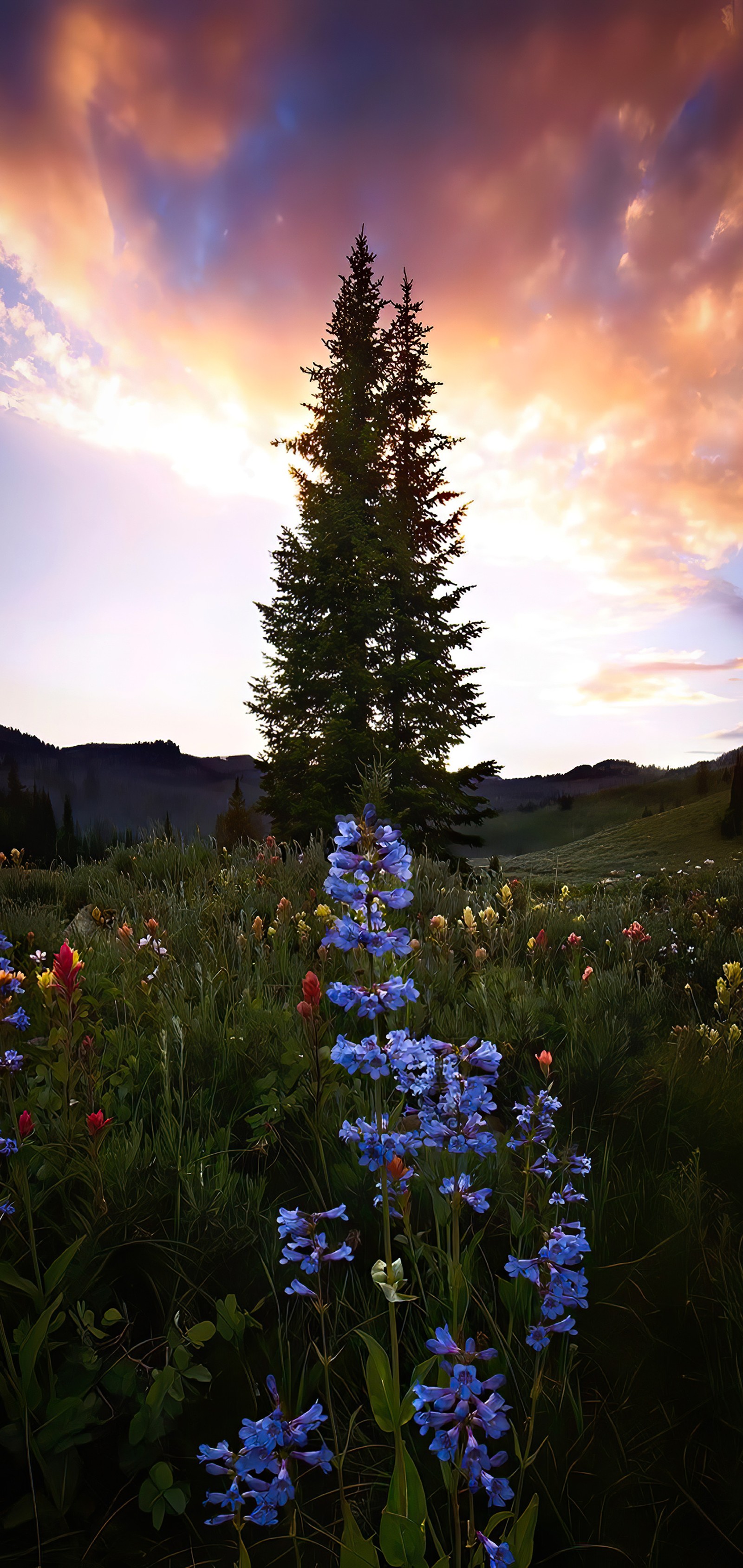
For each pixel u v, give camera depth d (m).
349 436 24.98
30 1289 1.65
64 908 6.64
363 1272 1.99
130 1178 2.03
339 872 1.42
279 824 22.03
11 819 75.44
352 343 27.98
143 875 7.38
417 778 21.48
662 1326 1.84
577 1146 2.16
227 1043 2.91
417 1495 1.27
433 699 23.12
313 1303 1.67
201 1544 1.48
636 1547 1.48
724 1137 2.58
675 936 5.84
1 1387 1.54
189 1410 1.65
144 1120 2.59
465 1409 1.14
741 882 9.66
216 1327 1.70
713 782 131.88
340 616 22.36
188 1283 1.85
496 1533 1.50
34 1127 2.12
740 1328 1.73
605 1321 1.85
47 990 2.39
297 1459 1.30
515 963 4.66
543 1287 1.46
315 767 21.00
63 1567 1.38
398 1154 1.45
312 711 22.77
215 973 3.82
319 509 23.81
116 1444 1.64
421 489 28.64
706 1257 1.94
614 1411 1.69
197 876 7.16
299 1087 2.58
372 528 22.88
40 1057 2.71
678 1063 2.94
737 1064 3.08
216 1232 1.96
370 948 1.38
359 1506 1.52
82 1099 2.42
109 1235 1.89
